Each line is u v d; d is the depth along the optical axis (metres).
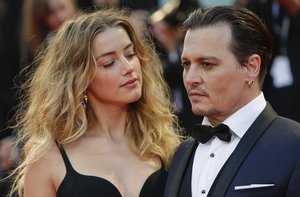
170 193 10.59
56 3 17.69
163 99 12.66
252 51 10.22
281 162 9.88
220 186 10.07
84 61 11.86
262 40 10.34
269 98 17.61
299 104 17.75
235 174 10.05
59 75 12.08
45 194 11.98
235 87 10.22
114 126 12.36
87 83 11.91
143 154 12.31
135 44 12.23
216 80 10.16
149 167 12.20
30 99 12.73
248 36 10.20
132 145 12.35
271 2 17.78
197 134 10.62
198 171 10.50
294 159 9.86
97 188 11.80
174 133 12.69
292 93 17.75
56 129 12.10
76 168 11.95
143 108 12.50
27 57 18.00
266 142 10.12
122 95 11.86
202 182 10.34
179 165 10.80
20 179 12.60
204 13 10.36
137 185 11.98
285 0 17.80
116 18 11.98
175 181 10.65
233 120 10.34
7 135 18.59
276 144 10.05
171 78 17.66
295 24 17.83
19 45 19.56
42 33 17.81
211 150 10.44
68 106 12.01
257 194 9.84
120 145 12.31
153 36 17.97
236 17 10.23
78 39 11.88
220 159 10.34
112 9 12.68
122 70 11.80
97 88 11.95
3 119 18.83
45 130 12.10
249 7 17.73
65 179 11.88
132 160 12.23
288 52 17.92
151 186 12.00
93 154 12.11
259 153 10.05
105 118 12.27
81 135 12.13
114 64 11.83
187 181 10.52
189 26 10.39
